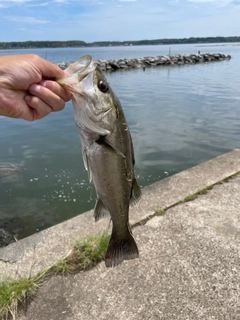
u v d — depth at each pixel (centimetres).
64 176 147
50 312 51
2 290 53
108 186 39
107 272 59
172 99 329
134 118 249
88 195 130
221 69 683
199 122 238
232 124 233
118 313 51
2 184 139
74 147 187
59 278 58
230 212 78
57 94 34
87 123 36
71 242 67
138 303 53
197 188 90
